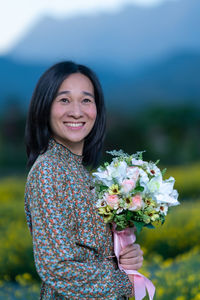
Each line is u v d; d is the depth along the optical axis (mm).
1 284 4637
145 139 34562
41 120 1759
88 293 1515
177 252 6312
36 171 1602
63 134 1772
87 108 1809
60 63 1816
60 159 1693
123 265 1757
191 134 38625
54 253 1502
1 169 31688
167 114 39688
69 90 1768
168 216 6992
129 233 1775
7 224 7078
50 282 1497
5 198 11891
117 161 1879
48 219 1530
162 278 4047
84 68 1851
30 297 4008
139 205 1689
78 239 1608
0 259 5488
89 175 1854
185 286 3691
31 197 1593
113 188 1721
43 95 1756
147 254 6117
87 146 2008
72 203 1604
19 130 37562
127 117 36656
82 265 1529
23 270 5480
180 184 13180
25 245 5633
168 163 33750
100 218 1672
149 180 1812
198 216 6918
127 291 1719
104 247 1679
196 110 40812
